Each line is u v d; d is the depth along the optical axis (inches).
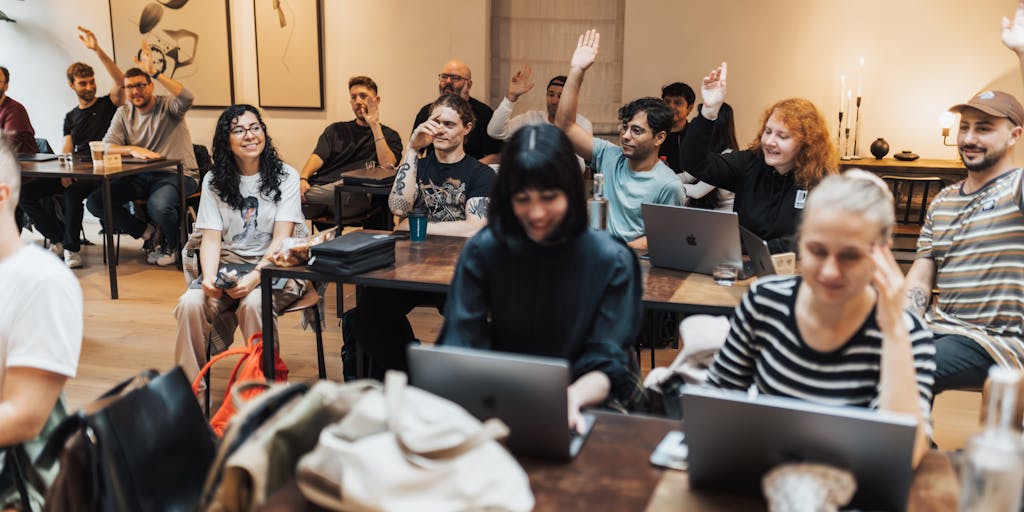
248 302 141.1
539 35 263.3
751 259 120.0
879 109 238.5
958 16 229.9
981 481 48.7
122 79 260.5
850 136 241.0
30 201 240.5
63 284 80.0
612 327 78.1
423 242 145.1
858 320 68.7
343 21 271.4
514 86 222.4
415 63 269.4
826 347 70.1
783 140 126.9
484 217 151.4
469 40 264.4
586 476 64.6
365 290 143.1
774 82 244.4
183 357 141.9
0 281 78.7
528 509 58.9
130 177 237.3
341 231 210.2
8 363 78.5
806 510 52.1
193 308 141.9
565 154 74.1
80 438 70.2
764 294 74.5
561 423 64.3
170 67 282.5
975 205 116.6
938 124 235.5
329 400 67.1
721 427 59.1
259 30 275.7
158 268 240.8
